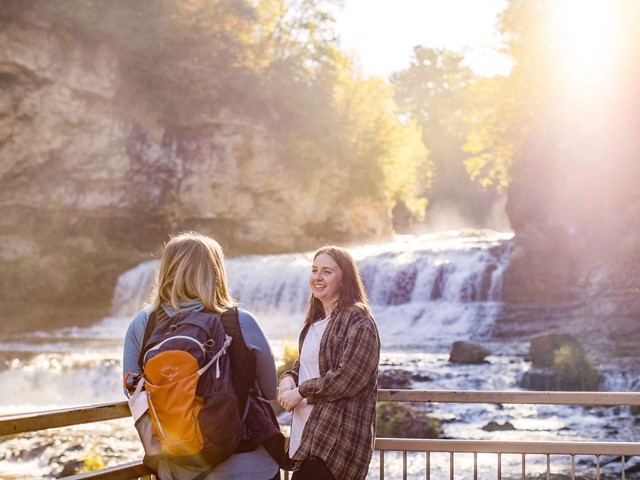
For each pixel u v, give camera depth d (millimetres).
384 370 21141
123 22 47969
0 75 44875
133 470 3799
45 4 45219
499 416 15656
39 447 13531
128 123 48438
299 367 4039
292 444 3912
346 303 3939
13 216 45375
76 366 24875
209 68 51125
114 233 48531
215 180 50250
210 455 3207
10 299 42375
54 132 46062
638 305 28125
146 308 3547
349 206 55031
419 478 11062
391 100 61344
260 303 39781
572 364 20797
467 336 31828
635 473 11070
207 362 3260
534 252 33844
